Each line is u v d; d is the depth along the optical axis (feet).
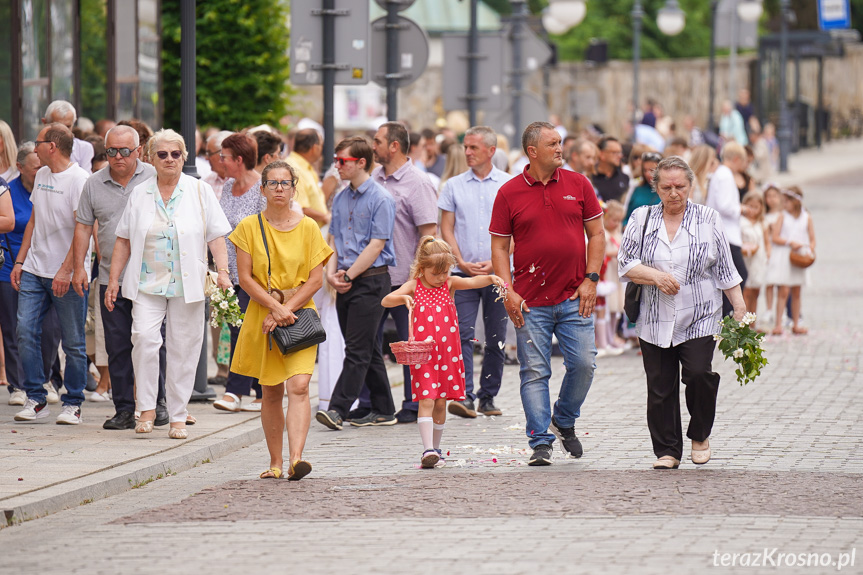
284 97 244.83
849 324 175.83
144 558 65.67
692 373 86.84
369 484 84.43
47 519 76.54
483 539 68.23
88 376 120.57
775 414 109.60
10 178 114.93
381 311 106.52
